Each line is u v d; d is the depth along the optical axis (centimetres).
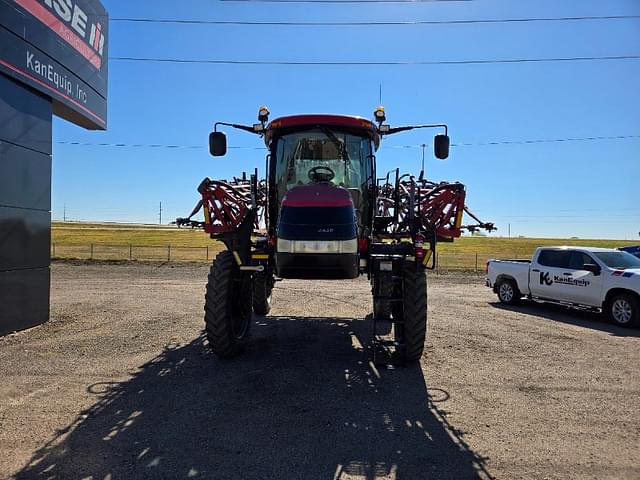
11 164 867
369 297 1487
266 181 750
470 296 1611
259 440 430
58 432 441
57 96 992
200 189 717
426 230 719
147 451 405
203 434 441
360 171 737
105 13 1227
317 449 414
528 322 1085
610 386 603
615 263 1138
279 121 720
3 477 358
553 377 640
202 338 849
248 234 721
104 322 998
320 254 623
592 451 416
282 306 1267
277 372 644
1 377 608
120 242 4828
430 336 902
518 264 1346
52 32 973
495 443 431
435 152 737
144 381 598
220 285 687
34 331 896
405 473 374
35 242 938
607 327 1038
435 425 471
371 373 646
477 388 589
